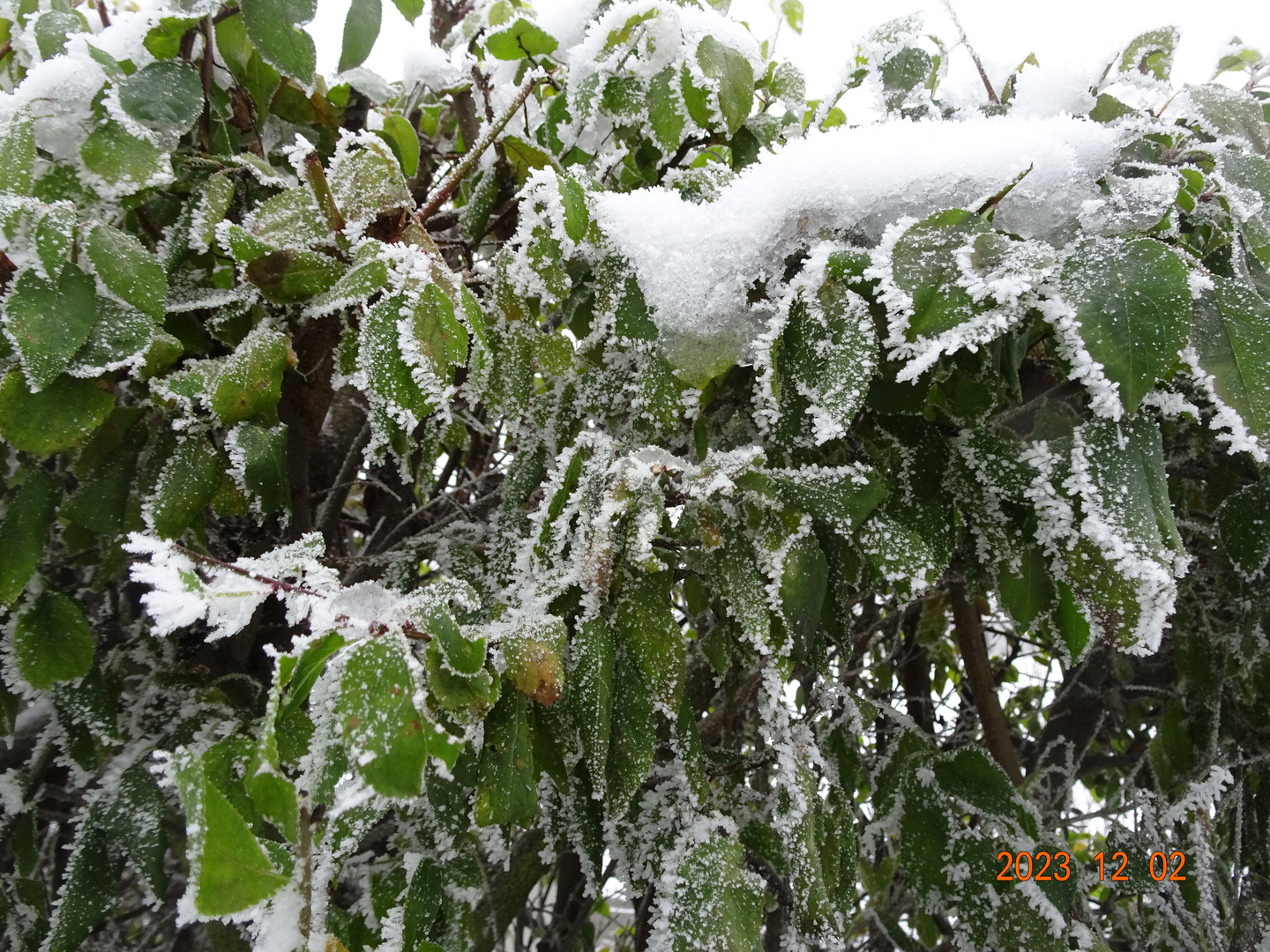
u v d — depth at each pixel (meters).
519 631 0.35
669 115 0.46
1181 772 0.56
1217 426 0.37
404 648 0.30
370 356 0.37
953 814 0.48
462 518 0.58
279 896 0.31
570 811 0.41
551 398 0.47
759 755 0.45
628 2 0.48
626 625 0.39
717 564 0.41
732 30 0.48
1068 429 0.42
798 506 0.40
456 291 0.39
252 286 0.42
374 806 0.35
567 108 0.49
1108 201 0.38
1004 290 0.34
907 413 0.42
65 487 0.49
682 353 0.40
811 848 0.40
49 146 0.40
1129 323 0.35
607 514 0.36
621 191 0.50
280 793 0.29
